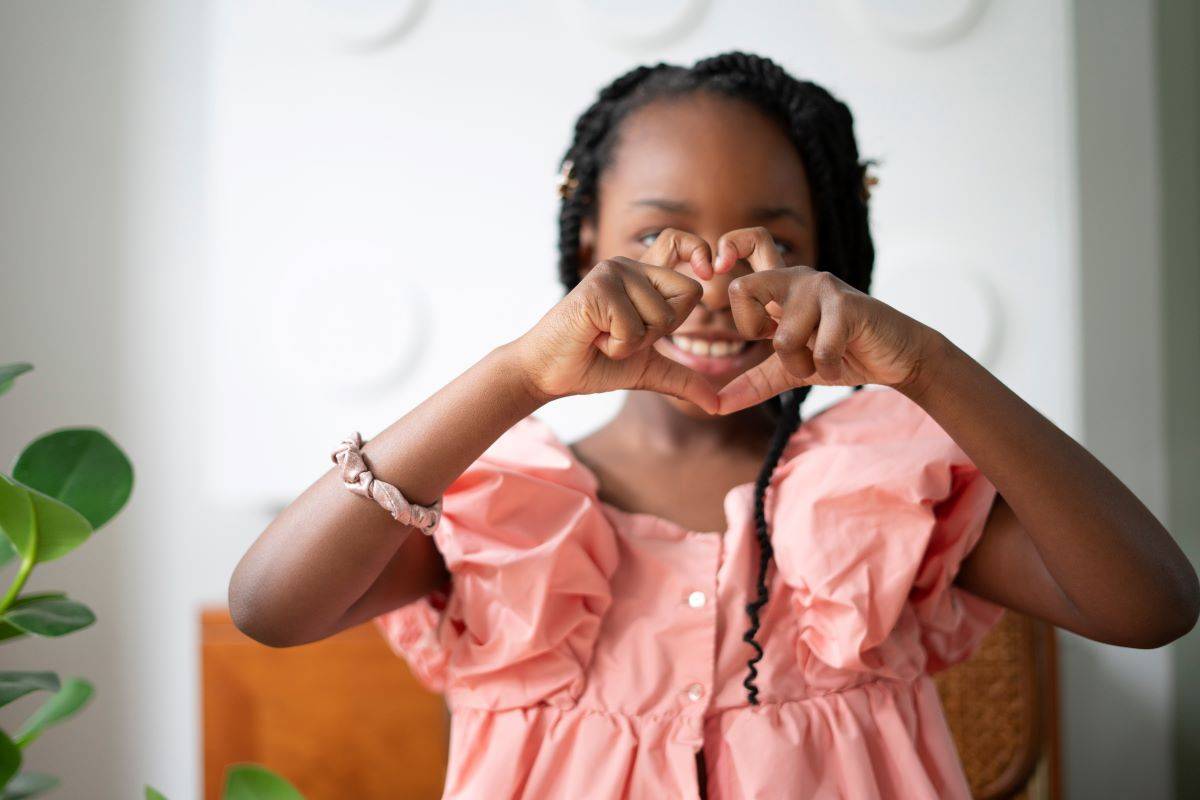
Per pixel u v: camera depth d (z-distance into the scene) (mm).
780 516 657
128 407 1212
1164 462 1180
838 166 768
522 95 1204
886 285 1183
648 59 1200
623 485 721
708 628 644
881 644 648
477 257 1204
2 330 1200
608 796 602
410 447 558
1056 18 1183
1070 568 565
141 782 1203
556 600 638
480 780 620
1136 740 1174
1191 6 1192
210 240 1201
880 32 1183
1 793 553
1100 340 1188
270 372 1194
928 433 681
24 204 1208
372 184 1204
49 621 563
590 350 542
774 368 575
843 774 620
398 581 654
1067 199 1188
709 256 577
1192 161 1191
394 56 1204
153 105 1220
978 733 1082
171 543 1207
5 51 1207
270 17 1195
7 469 1195
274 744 1089
